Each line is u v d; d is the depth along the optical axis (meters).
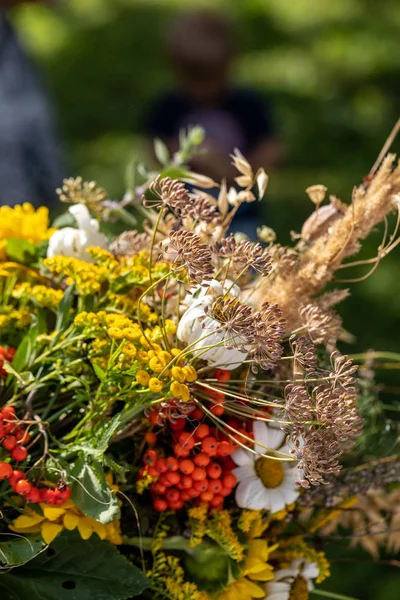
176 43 3.94
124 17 10.61
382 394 3.74
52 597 1.16
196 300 1.13
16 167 2.89
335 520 1.39
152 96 8.64
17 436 1.16
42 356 1.21
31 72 3.00
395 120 8.16
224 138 3.92
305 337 1.16
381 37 10.10
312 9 10.83
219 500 1.19
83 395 1.17
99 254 1.25
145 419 1.19
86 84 8.91
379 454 1.47
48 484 1.15
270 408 1.22
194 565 1.23
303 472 1.10
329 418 1.07
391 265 5.17
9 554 1.10
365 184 1.27
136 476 1.22
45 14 10.51
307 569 1.30
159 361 1.10
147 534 1.23
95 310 1.25
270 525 1.29
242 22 10.53
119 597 1.16
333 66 9.34
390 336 4.66
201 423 1.18
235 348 1.12
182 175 1.37
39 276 1.36
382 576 3.05
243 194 1.28
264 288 1.24
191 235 1.07
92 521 1.15
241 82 8.88
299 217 6.11
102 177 6.63
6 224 1.39
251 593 1.23
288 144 7.41
